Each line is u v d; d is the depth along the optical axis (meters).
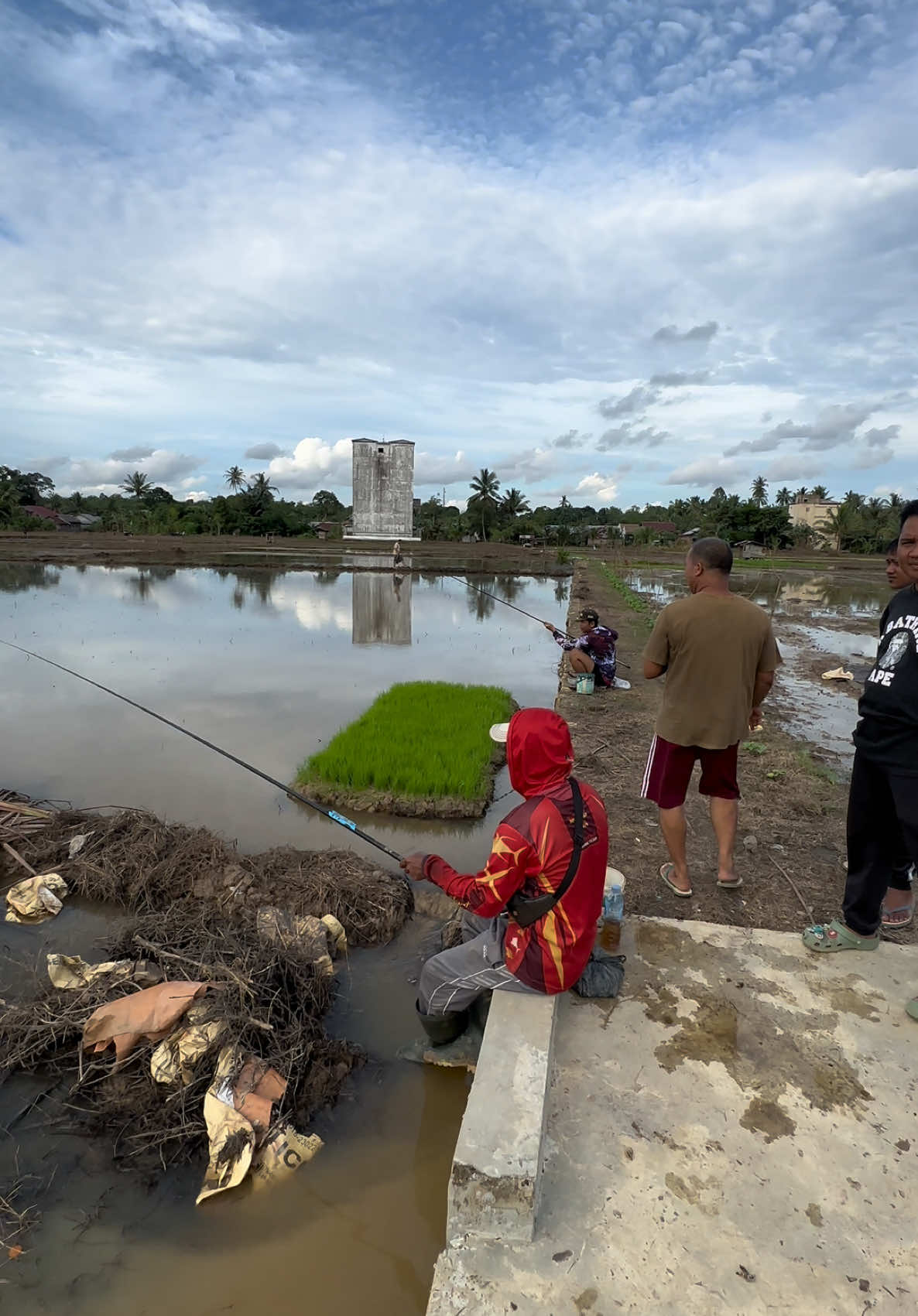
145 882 4.66
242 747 7.88
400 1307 2.40
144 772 7.03
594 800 2.64
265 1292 2.45
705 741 3.76
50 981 3.86
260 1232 2.65
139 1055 3.20
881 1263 1.95
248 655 13.08
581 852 2.53
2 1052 3.32
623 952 3.24
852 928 3.23
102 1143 2.97
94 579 26.73
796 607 23.48
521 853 2.48
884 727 2.86
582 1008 2.89
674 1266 1.94
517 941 2.63
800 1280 1.91
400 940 4.43
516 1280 1.91
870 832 3.07
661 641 3.74
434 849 5.68
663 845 5.02
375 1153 2.96
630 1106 2.43
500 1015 2.63
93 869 4.82
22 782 6.69
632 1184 2.17
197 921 4.03
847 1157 2.27
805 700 10.23
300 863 4.88
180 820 5.98
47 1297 2.39
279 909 4.32
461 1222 2.04
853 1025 2.82
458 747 7.57
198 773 7.06
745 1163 2.24
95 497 111.06
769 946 3.30
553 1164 2.23
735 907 4.16
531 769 2.59
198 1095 3.05
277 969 3.61
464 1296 1.86
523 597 25.48
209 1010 3.23
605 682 10.07
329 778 6.79
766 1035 2.76
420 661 13.29
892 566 3.04
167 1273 2.49
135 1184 2.80
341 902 4.45
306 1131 3.03
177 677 11.17
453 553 51.09
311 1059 3.29
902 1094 2.51
